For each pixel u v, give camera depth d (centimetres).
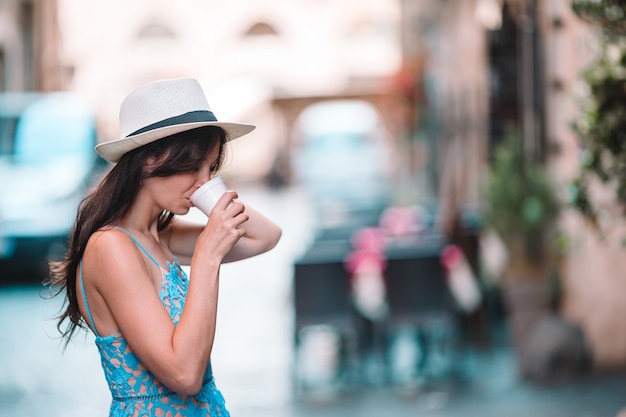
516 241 1016
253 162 4609
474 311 1088
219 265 314
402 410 857
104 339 321
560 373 925
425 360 1058
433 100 2114
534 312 968
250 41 4972
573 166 976
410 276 1029
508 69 1365
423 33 2316
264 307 1447
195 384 306
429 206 1734
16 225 1633
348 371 1013
